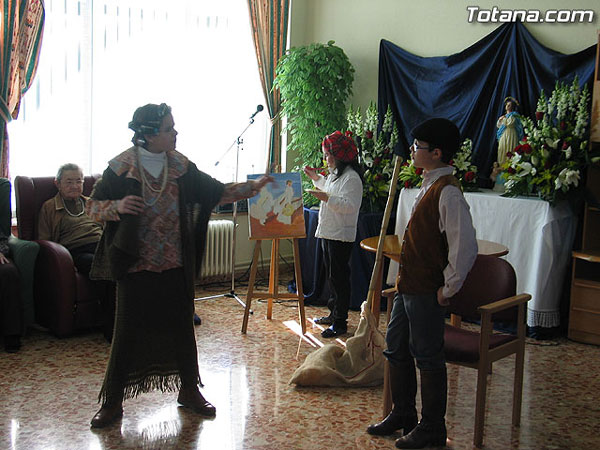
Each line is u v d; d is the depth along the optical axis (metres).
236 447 2.97
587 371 4.08
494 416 3.39
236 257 6.26
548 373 4.03
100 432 3.06
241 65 6.23
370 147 5.44
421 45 5.69
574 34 4.84
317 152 5.85
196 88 5.93
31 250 4.36
